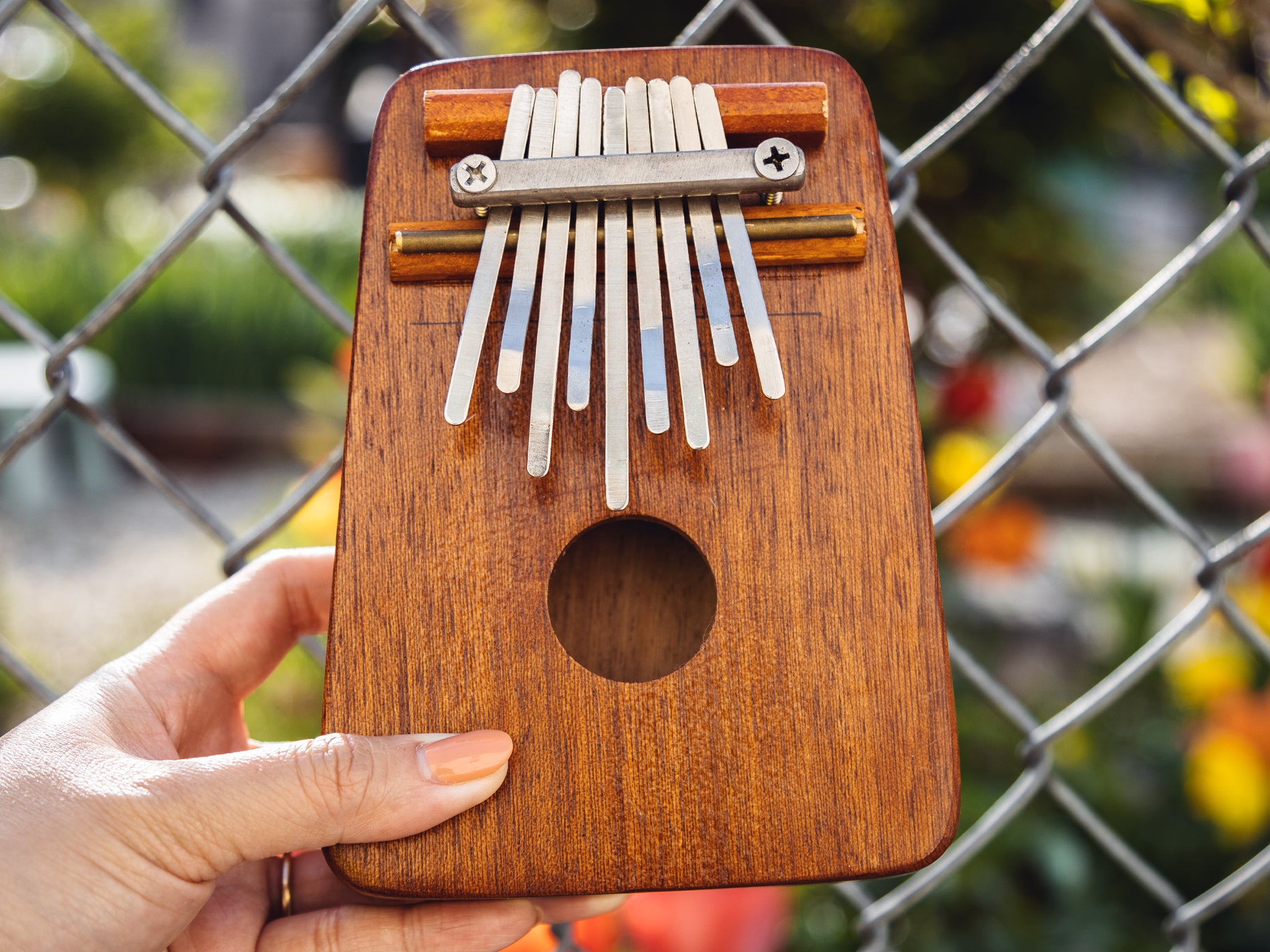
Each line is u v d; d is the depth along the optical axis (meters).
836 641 0.28
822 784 0.28
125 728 0.30
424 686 0.28
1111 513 1.40
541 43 0.58
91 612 1.12
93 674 0.31
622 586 0.31
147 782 0.27
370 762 0.27
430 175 0.29
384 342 0.28
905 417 0.29
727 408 0.28
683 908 0.39
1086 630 0.90
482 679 0.28
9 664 0.34
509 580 0.28
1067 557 1.09
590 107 0.28
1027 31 0.54
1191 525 0.35
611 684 0.28
